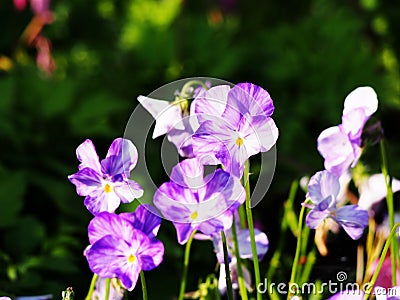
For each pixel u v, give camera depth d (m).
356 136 0.52
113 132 1.08
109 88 1.40
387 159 0.56
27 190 0.95
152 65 1.53
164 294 0.75
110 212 0.50
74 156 1.06
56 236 0.85
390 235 0.53
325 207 0.52
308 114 1.41
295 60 1.50
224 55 1.50
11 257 0.78
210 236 0.57
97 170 0.50
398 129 1.43
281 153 1.16
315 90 1.48
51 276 0.78
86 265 0.83
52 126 1.08
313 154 1.28
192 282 0.76
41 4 1.33
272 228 0.84
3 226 0.80
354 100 0.53
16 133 1.02
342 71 1.50
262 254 0.57
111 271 0.50
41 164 1.00
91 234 0.50
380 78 1.51
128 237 0.49
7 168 0.98
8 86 1.07
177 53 1.49
